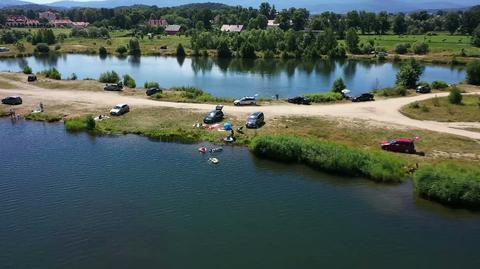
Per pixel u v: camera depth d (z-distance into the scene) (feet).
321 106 290.15
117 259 130.41
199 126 246.88
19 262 129.08
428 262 129.70
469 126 245.24
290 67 561.84
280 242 138.82
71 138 234.58
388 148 210.38
